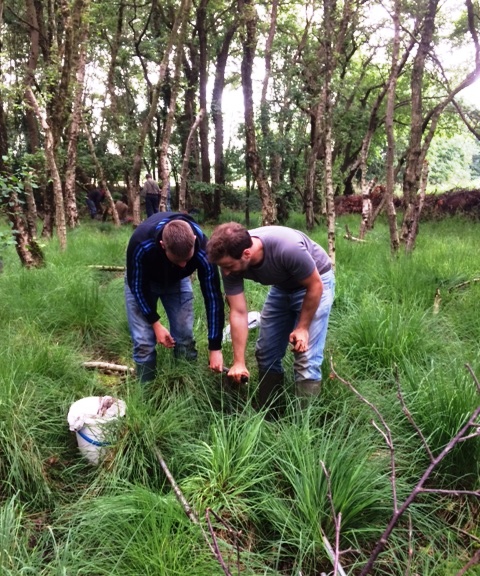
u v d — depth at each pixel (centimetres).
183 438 313
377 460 287
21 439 299
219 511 265
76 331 484
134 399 323
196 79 1734
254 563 239
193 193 1891
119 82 2036
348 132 1486
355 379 382
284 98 1221
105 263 760
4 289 553
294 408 335
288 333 353
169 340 350
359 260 745
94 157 1463
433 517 276
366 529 254
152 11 1570
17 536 248
